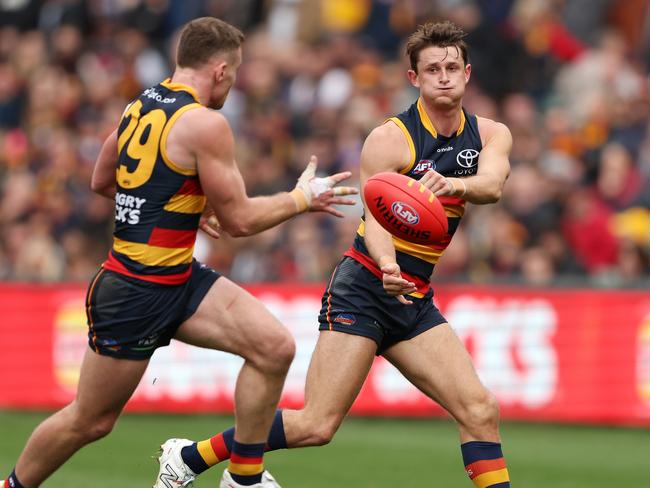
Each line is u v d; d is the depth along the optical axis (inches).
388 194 719.1
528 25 1959.9
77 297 1401.3
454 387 772.6
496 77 1888.5
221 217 721.0
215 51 727.7
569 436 1300.4
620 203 1656.0
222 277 748.6
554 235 1563.7
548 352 1363.2
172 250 719.7
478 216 1579.7
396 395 1379.2
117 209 728.3
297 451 1203.2
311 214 1592.0
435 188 733.3
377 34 1982.0
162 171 711.1
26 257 1649.9
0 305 1413.6
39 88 1886.1
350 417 1386.6
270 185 1688.0
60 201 1694.1
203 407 1378.0
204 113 708.7
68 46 1947.6
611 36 1987.0
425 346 783.7
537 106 1891.0
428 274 791.7
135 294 716.0
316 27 2016.5
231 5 2041.1
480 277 1430.9
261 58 1900.8
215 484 1032.8
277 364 733.9
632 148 1739.7
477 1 1966.0
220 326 732.7
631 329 1347.2
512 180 1609.3
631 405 1342.3
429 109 776.9
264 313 737.6
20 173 1787.6
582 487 1048.2
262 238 1577.3
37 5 2052.2
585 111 1807.3
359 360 778.8
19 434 1250.6
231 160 714.8
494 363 1371.8
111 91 1876.2
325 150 1697.8
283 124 1781.5
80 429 734.5
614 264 1588.3
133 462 1118.4
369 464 1137.4
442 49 762.2
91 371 725.9
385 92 1811.0
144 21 2025.1
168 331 733.9
